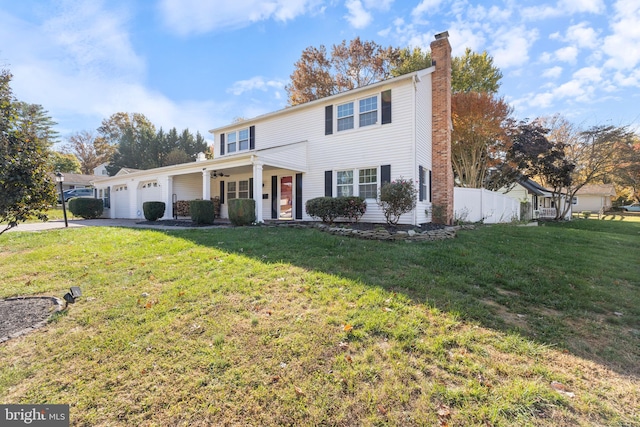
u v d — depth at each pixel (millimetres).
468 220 13133
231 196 15250
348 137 11258
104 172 42719
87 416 1888
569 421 1812
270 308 3287
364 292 3697
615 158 20453
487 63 20297
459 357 2420
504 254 6199
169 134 36156
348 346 2561
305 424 1812
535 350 2545
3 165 3143
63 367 2357
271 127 13633
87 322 3057
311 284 3957
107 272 4641
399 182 9031
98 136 43812
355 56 23234
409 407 1923
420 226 9656
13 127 3332
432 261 5289
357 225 9617
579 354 2525
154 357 2463
